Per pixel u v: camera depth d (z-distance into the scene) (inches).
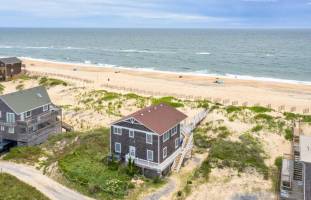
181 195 1439.5
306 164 1263.5
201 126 2194.9
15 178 1560.0
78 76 4151.1
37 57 7126.0
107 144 1893.5
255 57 6466.5
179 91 3304.6
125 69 4980.3
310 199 1222.9
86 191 1448.1
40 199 1371.8
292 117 2229.3
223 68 5177.2
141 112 1720.0
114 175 1556.3
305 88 3543.3
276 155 1804.9
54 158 1808.6
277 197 1409.9
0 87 3481.8
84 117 2534.5
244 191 1459.2
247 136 1978.3
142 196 1425.9
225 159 1670.8
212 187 1497.3
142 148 1632.6
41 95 2242.9
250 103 2842.0
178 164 1702.8
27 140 1987.0
